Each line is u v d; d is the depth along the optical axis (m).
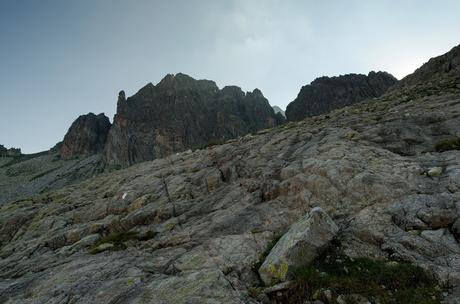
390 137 28.30
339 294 12.43
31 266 25.78
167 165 52.91
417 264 13.17
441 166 20.77
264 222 21.27
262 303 13.11
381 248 15.09
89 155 163.12
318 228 15.65
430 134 27.12
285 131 44.97
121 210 36.53
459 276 11.96
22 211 49.38
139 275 16.97
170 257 19.41
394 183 19.75
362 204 19.14
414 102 41.16
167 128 140.88
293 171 25.48
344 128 34.78
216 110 154.38
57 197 56.28
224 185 33.06
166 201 33.28
